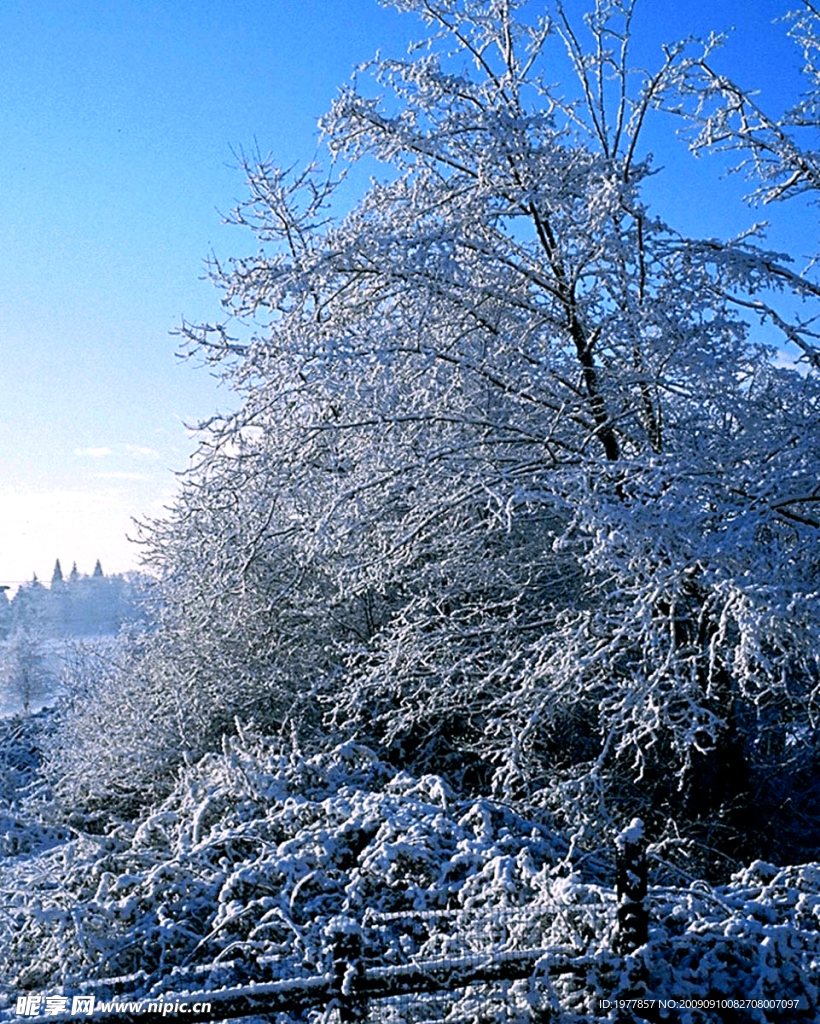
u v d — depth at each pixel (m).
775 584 6.26
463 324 8.78
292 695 11.04
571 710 8.98
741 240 8.09
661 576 6.68
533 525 10.18
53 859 7.62
